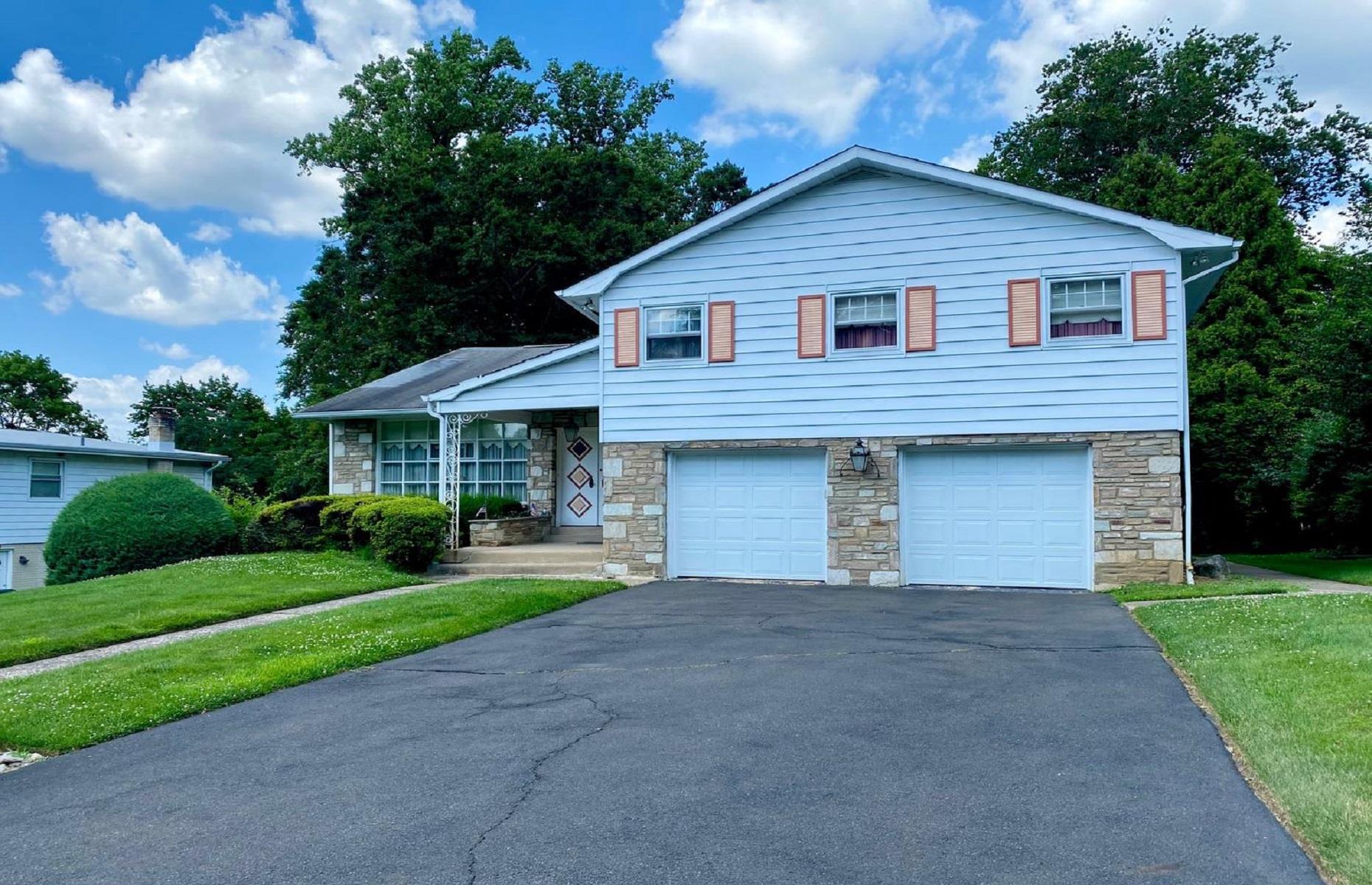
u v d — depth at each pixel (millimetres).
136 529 15844
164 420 26766
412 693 6719
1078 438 12477
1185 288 14117
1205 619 8500
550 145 34938
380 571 14188
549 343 31625
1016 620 9531
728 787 4457
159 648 8523
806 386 13797
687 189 38031
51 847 3980
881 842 3723
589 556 15305
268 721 6027
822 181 13742
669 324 14617
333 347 32812
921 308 13266
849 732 5355
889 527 13320
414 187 29078
